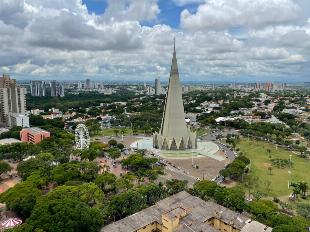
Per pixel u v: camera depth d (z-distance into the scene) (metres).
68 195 154.50
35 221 125.94
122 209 153.12
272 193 193.75
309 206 168.12
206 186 175.38
